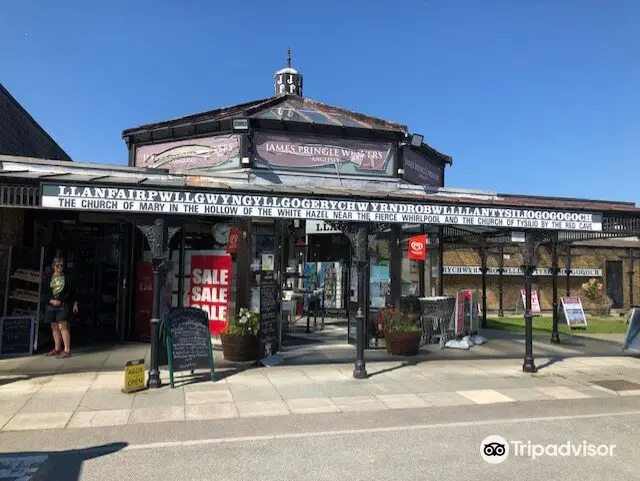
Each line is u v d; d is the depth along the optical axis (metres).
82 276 14.40
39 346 10.90
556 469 5.02
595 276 22.81
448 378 8.99
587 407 7.30
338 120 12.84
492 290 20.95
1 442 5.59
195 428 6.12
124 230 12.40
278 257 11.34
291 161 12.06
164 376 8.72
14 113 11.52
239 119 11.49
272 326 10.35
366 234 9.17
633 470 5.02
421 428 6.23
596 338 14.38
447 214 9.24
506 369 9.87
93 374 8.79
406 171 13.30
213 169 12.08
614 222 10.13
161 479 4.70
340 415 6.73
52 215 12.00
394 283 12.48
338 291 16.81
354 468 4.98
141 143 13.17
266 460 5.16
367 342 11.86
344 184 12.38
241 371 9.20
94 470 4.87
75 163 10.55
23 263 11.13
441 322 12.29
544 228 9.76
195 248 11.74
